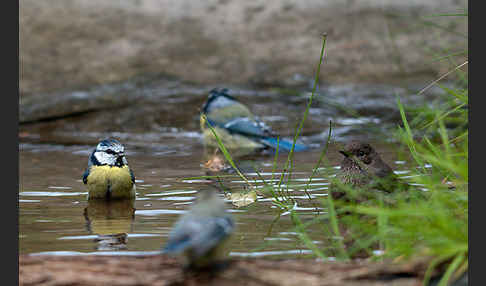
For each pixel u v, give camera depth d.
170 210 8.74
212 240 4.38
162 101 19.16
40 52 22.78
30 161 13.05
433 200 6.90
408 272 5.24
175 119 17.81
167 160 13.21
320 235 7.12
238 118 15.27
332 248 6.57
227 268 5.33
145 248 6.72
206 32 24.89
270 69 21.86
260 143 14.88
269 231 7.35
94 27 24.86
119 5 26.73
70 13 25.75
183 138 16.34
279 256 6.30
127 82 20.83
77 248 6.75
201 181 10.78
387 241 6.21
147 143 15.59
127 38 24.23
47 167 12.34
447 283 5.17
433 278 5.21
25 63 21.89
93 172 9.48
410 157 12.09
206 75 21.52
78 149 14.70
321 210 8.46
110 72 21.69
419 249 5.64
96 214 8.52
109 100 19.22
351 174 8.88
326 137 15.53
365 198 8.08
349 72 21.44
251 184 10.31
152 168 12.20
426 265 5.25
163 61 22.62
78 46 23.52
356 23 24.86
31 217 8.34
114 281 5.27
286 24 25.30
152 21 25.66
